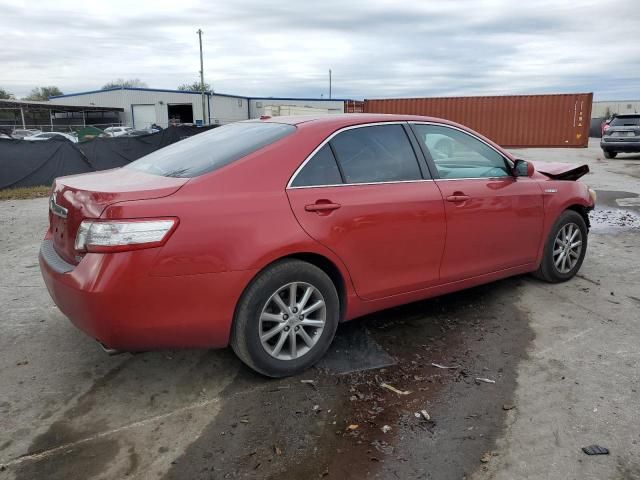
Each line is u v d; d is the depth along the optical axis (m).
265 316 3.08
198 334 2.89
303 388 3.19
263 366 3.14
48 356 3.61
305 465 2.52
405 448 2.63
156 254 2.67
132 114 59.72
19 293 4.84
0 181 12.72
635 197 10.64
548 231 4.69
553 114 23.66
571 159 20.33
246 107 60.94
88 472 2.47
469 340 3.83
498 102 24.23
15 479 2.42
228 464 2.53
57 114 59.31
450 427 2.80
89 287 2.62
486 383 3.23
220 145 3.44
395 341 3.82
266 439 2.71
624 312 4.32
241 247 2.88
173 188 2.83
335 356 3.58
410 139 3.79
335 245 3.24
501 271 4.35
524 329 4.01
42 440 2.71
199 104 57.34
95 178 3.31
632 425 2.79
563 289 4.87
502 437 2.71
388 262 3.54
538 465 2.49
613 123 20.09
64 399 3.09
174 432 2.77
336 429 2.79
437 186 3.79
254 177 3.04
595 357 3.55
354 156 3.47
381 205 3.43
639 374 3.32
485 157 4.26
